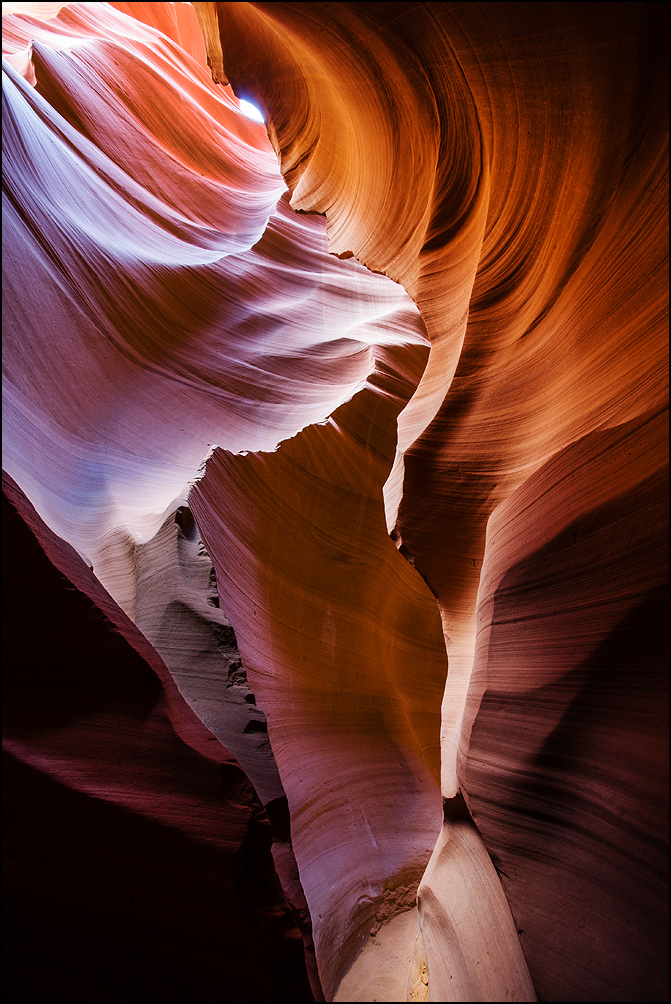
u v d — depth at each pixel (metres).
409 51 5.31
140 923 3.04
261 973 3.20
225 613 5.68
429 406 5.68
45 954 2.75
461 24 4.29
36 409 5.90
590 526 3.34
